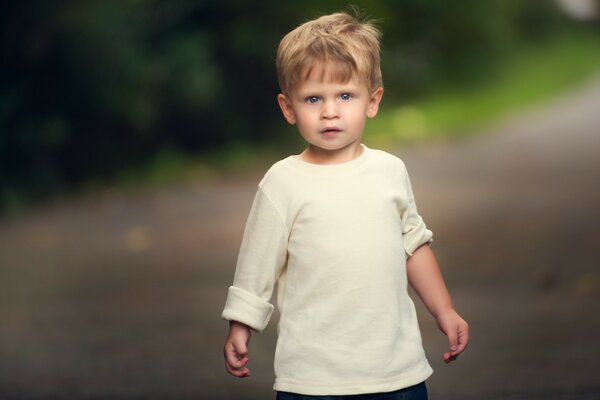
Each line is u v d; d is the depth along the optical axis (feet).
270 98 98.02
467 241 59.62
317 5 100.83
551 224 63.82
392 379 22.41
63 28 79.46
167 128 91.20
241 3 97.25
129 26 84.53
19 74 79.87
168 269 54.70
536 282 49.29
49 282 52.47
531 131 123.95
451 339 23.71
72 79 81.00
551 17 222.07
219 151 93.56
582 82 186.70
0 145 77.41
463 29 154.61
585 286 48.08
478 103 148.97
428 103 138.82
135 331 42.80
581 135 117.19
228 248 59.67
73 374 37.09
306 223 22.88
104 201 76.64
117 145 85.30
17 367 38.14
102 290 50.44
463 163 95.61
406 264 24.14
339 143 22.98
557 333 40.42
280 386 22.68
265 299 23.30
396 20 134.82
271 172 23.50
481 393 33.45
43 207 75.36
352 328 22.50
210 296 48.65
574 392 33.12
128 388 35.29
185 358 38.81
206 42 93.91
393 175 23.50
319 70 22.70
